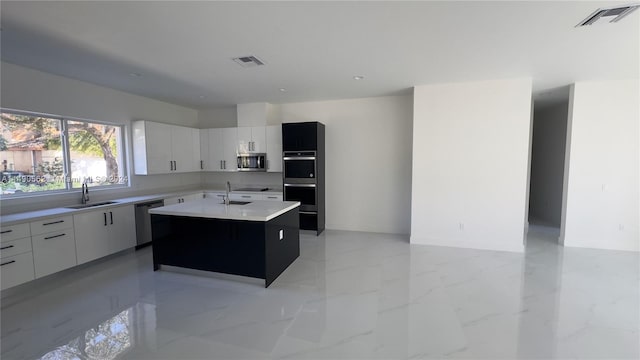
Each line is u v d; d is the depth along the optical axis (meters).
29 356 2.09
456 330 2.39
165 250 3.59
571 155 4.43
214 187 6.38
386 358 2.07
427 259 4.02
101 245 3.84
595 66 3.49
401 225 5.43
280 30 2.50
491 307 2.75
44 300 2.90
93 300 2.90
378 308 2.75
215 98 5.29
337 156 5.65
